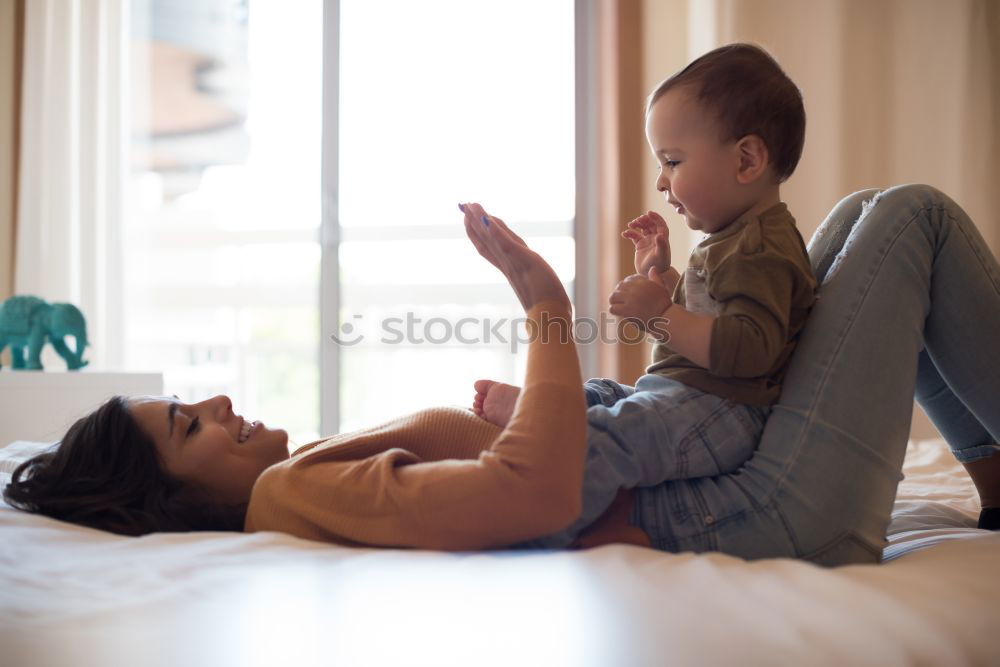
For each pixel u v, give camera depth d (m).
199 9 4.00
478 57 3.93
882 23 3.34
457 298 3.97
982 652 0.67
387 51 3.95
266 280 4.07
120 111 3.79
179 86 4.00
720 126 1.00
